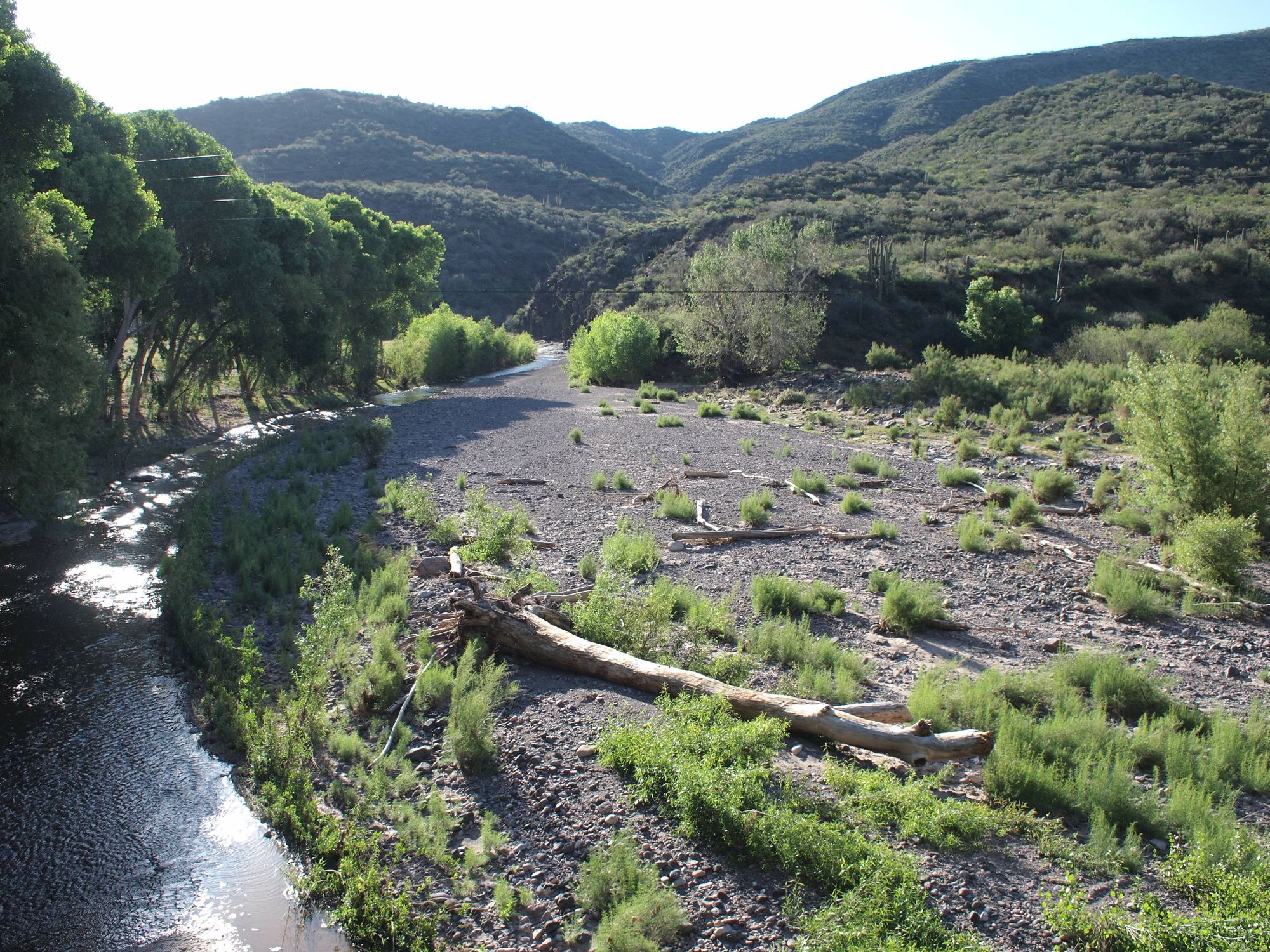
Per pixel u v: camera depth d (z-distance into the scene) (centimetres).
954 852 547
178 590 1117
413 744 718
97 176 1923
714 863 539
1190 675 874
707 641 917
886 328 4947
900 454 2267
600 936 472
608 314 5081
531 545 1303
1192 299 5341
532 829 590
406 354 5362
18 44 1501
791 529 1426
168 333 3108
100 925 548
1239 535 1138
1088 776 637
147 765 749
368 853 577
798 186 9406
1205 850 521
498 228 12038
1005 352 4566
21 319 1357
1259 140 8388
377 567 1180
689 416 3153
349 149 14300
